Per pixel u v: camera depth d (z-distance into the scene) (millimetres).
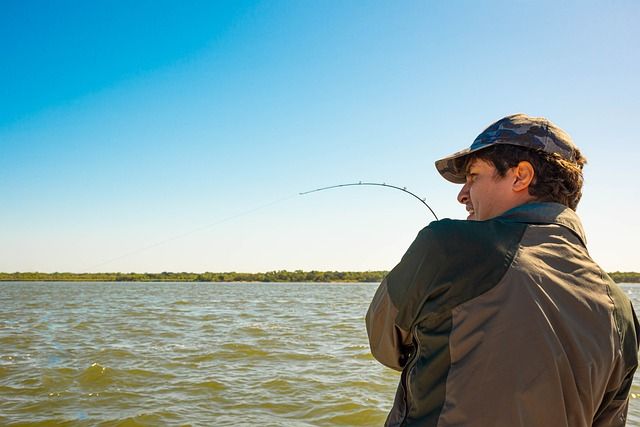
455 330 1125
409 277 1223
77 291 44812
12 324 15461
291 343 11320
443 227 1228
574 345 1090
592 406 1107
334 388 7320
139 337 12336
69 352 10078
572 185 1320
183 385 7465
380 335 1305
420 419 1138
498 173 1344
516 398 1050
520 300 1100
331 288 57750
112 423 5805
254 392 7102
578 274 1165
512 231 1199
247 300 30156
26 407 6406
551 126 1353
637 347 1263
